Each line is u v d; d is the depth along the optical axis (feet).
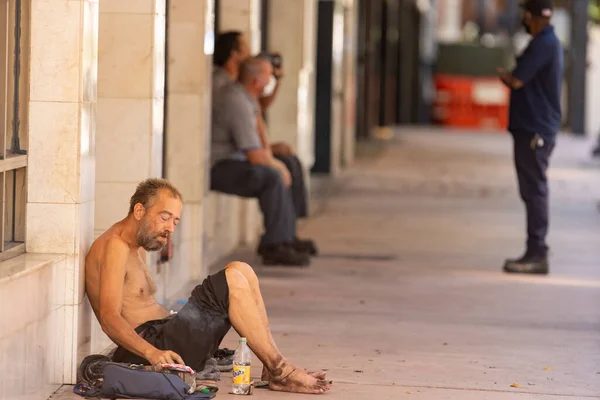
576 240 101.09
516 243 98.48
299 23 112.78
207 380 48.55
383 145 204.44
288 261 82.43
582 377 53.11
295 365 53.83
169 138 72.64
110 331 46.03
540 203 81.87
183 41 72.49
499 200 130.11
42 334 44.24
